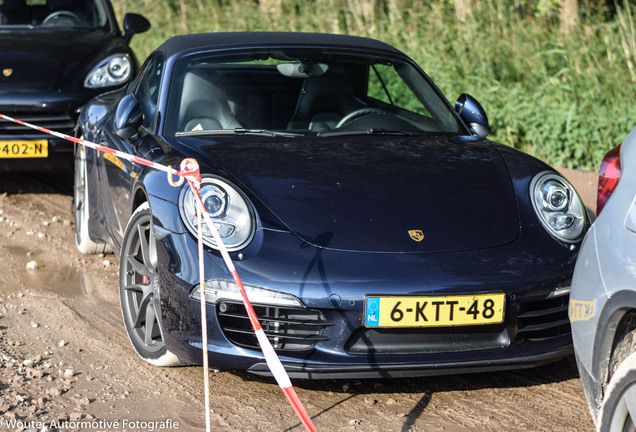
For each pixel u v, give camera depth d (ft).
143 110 15.05
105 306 14.67
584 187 22.66
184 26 46.14
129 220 12.99
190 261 10.61
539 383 11.74
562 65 29.89
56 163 20.89
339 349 10.34
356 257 10.50
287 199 11.26
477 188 11.98
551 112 25.73
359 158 12.54
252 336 10.59
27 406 10.60
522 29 32.65
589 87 27.25
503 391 11.45
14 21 24.09
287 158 12.35
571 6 33.06
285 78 14.55
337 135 13.60
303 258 10.44
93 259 17.39
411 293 10.23
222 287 10.33
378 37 36.45
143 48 42.57
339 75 14.78
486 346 10.71
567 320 11.10
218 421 10.42
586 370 8.55
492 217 11.39
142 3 49.78
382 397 11.22
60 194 22.57
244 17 43.75
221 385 11.51
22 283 15.70
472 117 14.83
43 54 21.66
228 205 10.94
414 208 11.35
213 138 13.15
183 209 10.98
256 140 13.12
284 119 13.94
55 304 14.61
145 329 12.22
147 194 11.55
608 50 29.27
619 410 8.02
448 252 10.73
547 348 10.93
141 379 11.66
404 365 10.43
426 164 12.55
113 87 21.42
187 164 9.80
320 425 10.36
